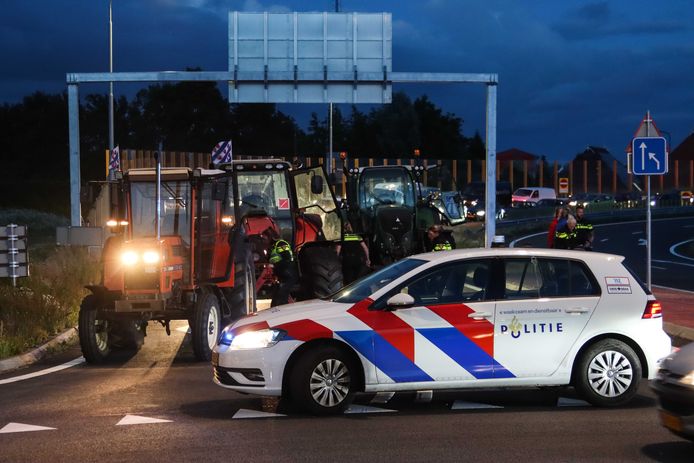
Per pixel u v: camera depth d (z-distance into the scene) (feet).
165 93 254.47
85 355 43.29
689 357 24.25
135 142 248.32
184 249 44.96
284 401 33.01
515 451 25.45
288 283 54.44
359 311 30.81
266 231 57.11
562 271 32.09
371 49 81.51
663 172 55.26
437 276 31.42
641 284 32.58
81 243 58.08
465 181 217.56
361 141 289.12
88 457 25.14
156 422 29.53
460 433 27.71
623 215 209.46
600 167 256.93
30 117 248.73
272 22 81.20
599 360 31.53
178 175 45.52
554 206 223.51
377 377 30.45
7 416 30.89
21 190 193.36
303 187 62.85
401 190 76.89
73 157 76.38
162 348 48.37
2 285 64.85
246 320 31.50
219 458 24.86
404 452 25.38
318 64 81.35
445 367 30.78
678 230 177.47
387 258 74.54
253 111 263.49
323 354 30.25
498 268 31.73
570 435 27.43
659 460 24.54
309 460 24.58
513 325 31.19
